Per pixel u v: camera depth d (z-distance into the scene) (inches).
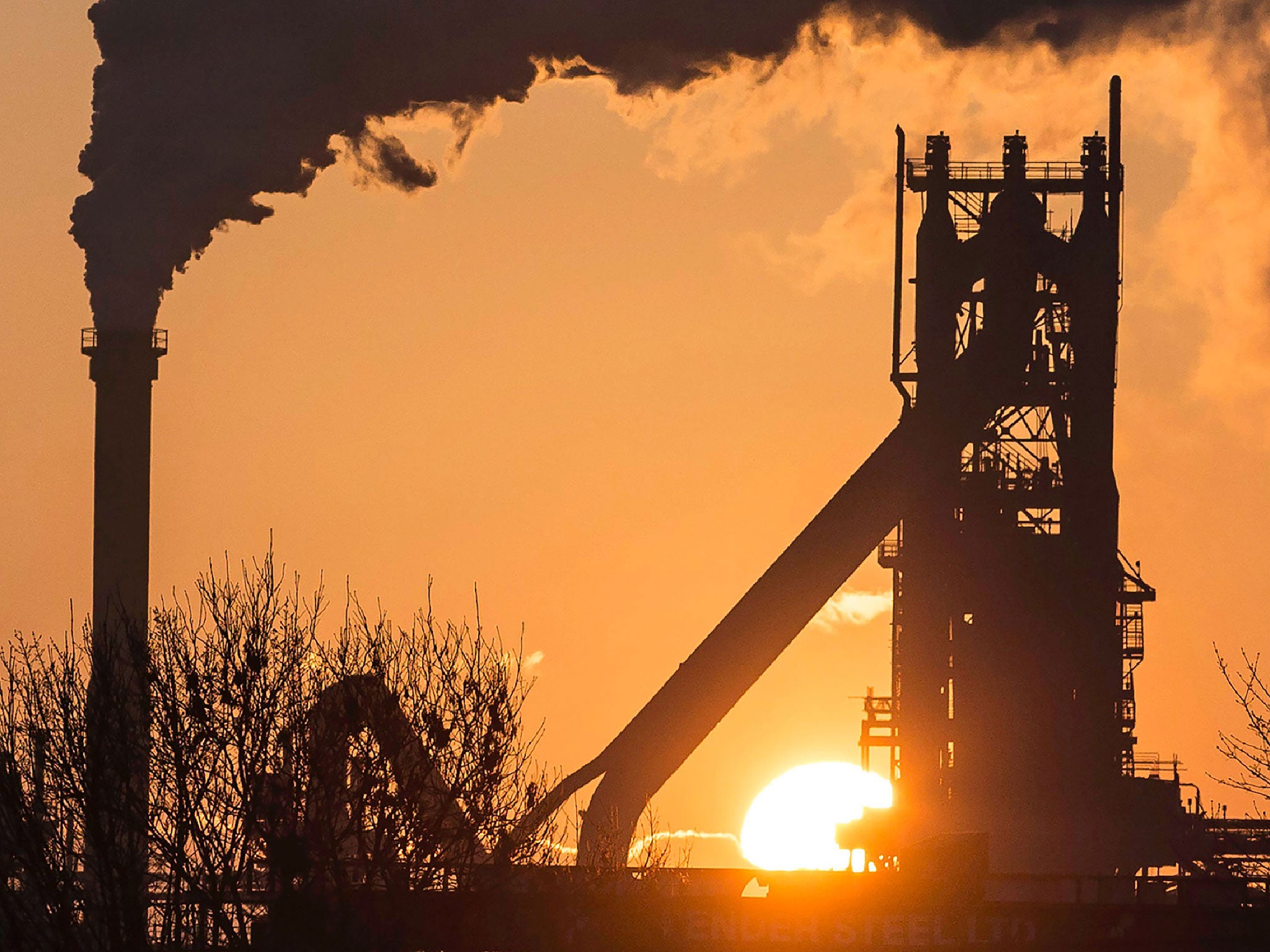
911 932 6815.9
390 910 5187.0
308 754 5177.2
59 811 4938.5
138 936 4734.3
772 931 6776.6
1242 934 6584.6
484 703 5506.9
